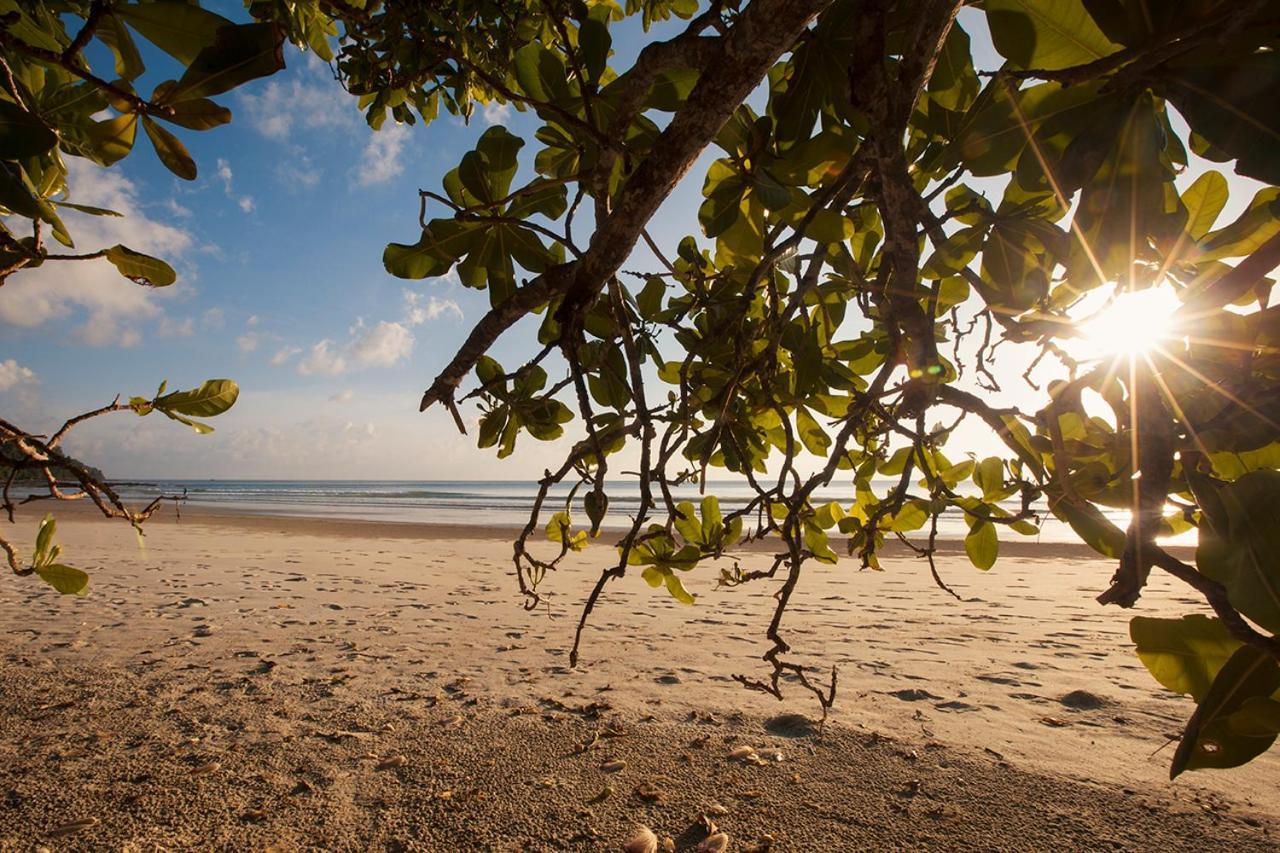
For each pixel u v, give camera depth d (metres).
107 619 6.61
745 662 5.41
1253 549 0.66
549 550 14.72
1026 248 1.09
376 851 2.79
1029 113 0.85
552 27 1.96
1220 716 0.67
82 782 3.30
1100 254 0.83
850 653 5.75
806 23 0.82
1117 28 0.69
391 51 1.62
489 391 1.64
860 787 3.29
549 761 3.57
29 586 8.24
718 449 1.70
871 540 1.48
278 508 38.00
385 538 17.75
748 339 1.44
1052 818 3.01
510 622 6.84
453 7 1.63
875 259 1.54
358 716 4.18
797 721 4.10
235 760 3.56
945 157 0.91
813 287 1.35
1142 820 2.98
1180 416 0.78
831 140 1.13
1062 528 21.12
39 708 4.21
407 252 1.46
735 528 1.79
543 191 1.53
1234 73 0.67
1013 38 0.78
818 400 1.71
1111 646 6.03
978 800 3.16
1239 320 0.79
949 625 6.90
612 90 1.29
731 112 0.95
